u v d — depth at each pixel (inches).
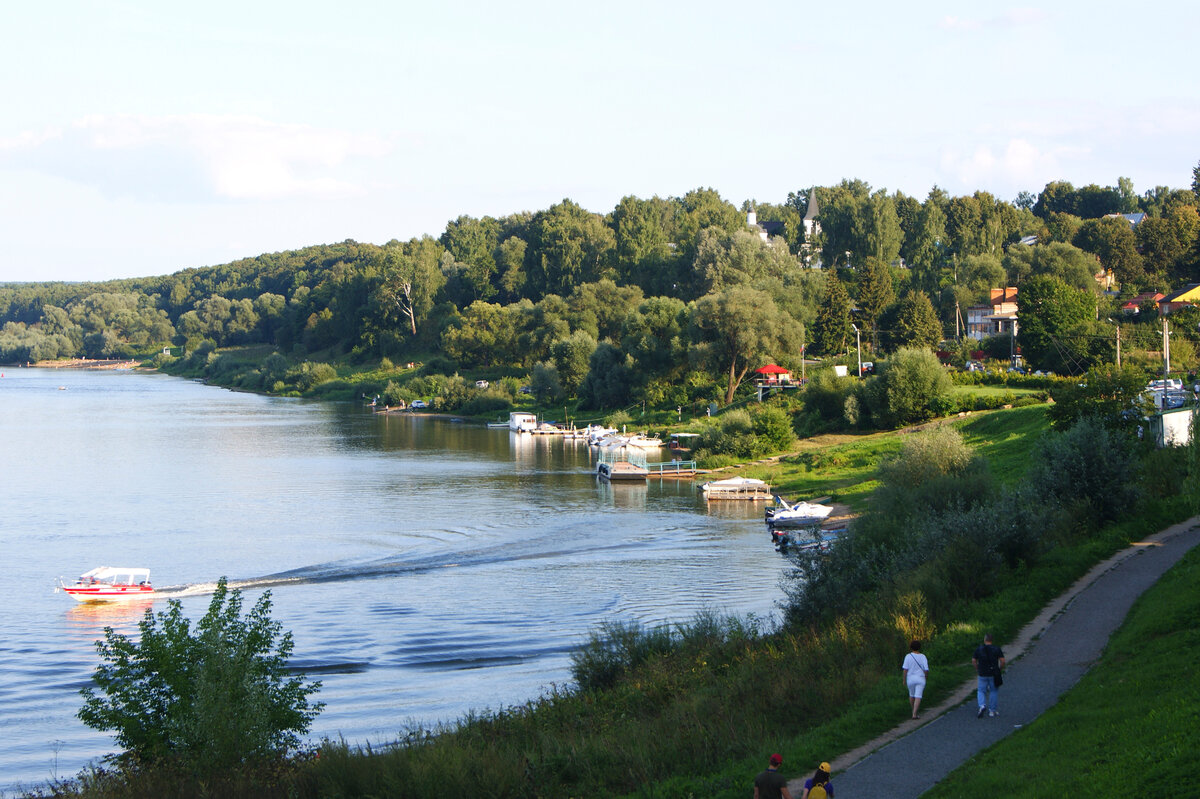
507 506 3639.3
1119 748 812.0
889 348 6146.7
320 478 4365.2
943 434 2519.7
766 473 4023.1
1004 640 1234.6
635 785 962.7
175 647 1131.9
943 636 1263.5
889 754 911.0
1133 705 916.0
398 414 7677.2
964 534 1542.8
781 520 3016.7
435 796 967.6
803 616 1592.0
